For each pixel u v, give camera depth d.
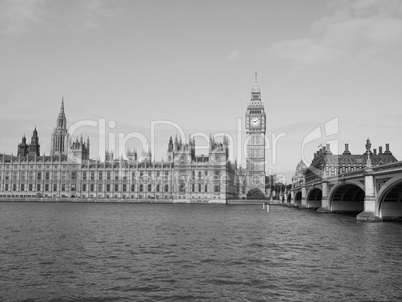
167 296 31.80
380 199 88.62
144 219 105.31
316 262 44.28
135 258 45.88
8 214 118.81
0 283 34.69
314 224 90.31
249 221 101.62
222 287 34.38
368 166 90.88
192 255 48.09
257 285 34.97
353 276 37.97
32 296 31.41
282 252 50.72
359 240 60.69
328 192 138.62
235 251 51.31
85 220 98.38
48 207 175.50
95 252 49.31
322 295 32.25
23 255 46.53
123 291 32.94
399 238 62.47
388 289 33.81
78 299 30.89
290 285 35.00
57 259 44.53
